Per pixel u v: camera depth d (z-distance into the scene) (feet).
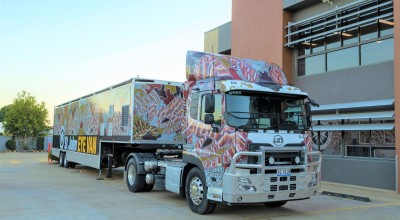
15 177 51.60
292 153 26.08
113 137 45.96
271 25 57.36
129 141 40.65
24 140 148.15
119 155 50.16
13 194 36.11
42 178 50.90
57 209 29.07
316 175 27.37
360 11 44.70
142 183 37.76
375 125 42.19
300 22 53.47
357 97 46.01
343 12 48.57
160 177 35.32
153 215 27.35
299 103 27.63
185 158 29.78
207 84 28.30
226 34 72.90
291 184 25.63
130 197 35.40
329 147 49.03
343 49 48.70
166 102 42.32
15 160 90.22
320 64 51.96
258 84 26.48
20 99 149.18
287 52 55.77
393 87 41.91
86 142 57.00
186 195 29.35
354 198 35.83
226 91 25.32
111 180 49.11
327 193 38.70
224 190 24.58
